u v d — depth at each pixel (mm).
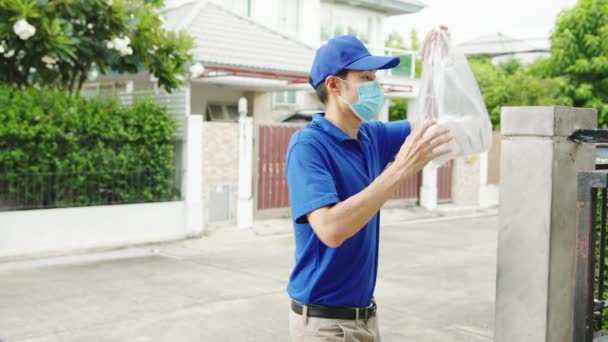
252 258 8070
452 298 6207
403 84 14266
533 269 2824
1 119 7379
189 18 12133
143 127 8734
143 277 6895
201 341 4812
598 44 16125
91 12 7746
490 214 13570
